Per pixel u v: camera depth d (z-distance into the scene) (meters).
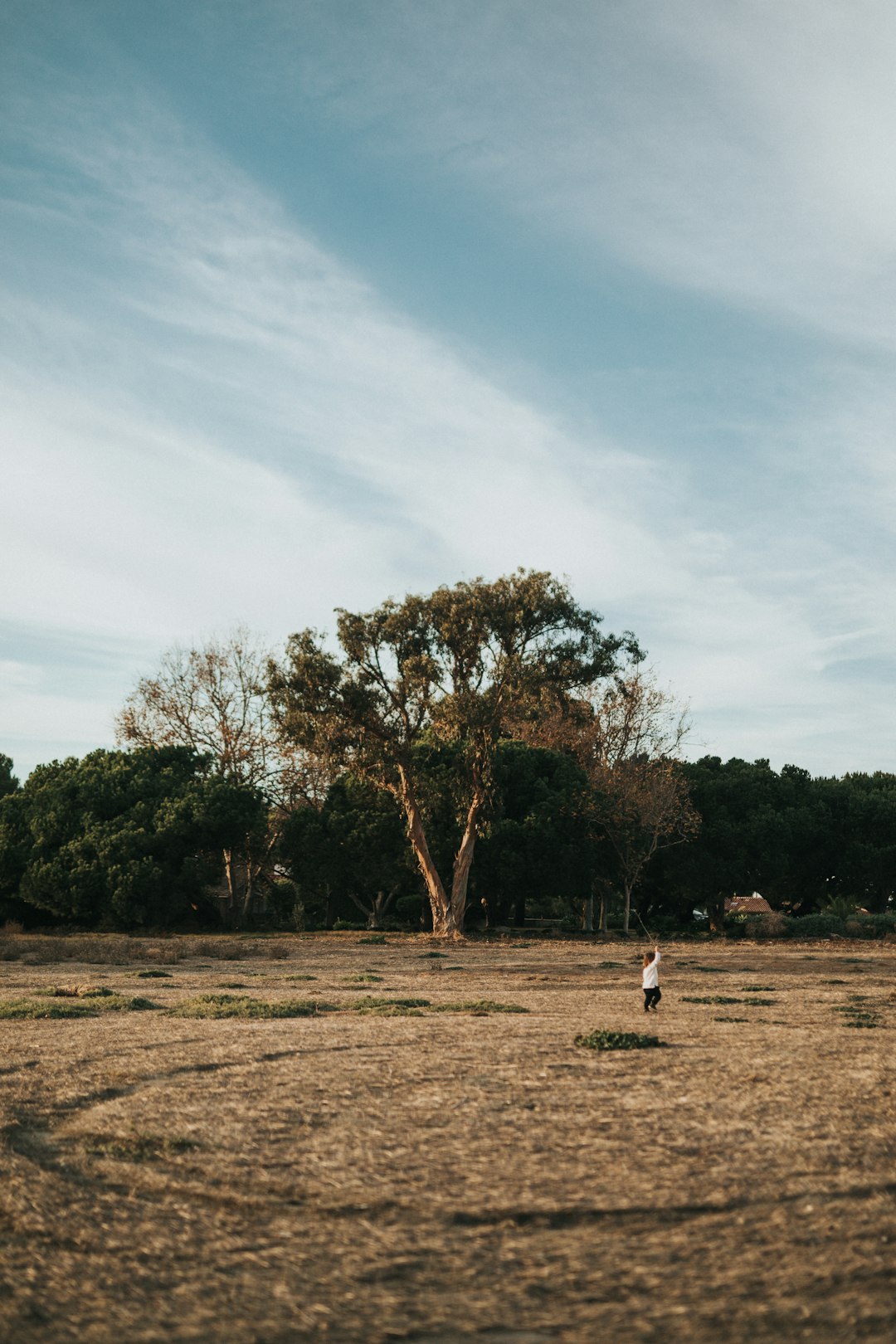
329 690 53.16
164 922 59.78
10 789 88.44
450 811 62.44
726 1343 4.92
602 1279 5.78
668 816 65.88
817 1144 8.31
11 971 30.83
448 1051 13.38
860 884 78.81
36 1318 5.36
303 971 31.81
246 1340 5.09
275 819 66.38
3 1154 8.50
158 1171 7.93
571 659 53.91
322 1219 6.88
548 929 68.56
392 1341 5.07
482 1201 7.10
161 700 69.12
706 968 34.94
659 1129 8.91
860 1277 5.64
